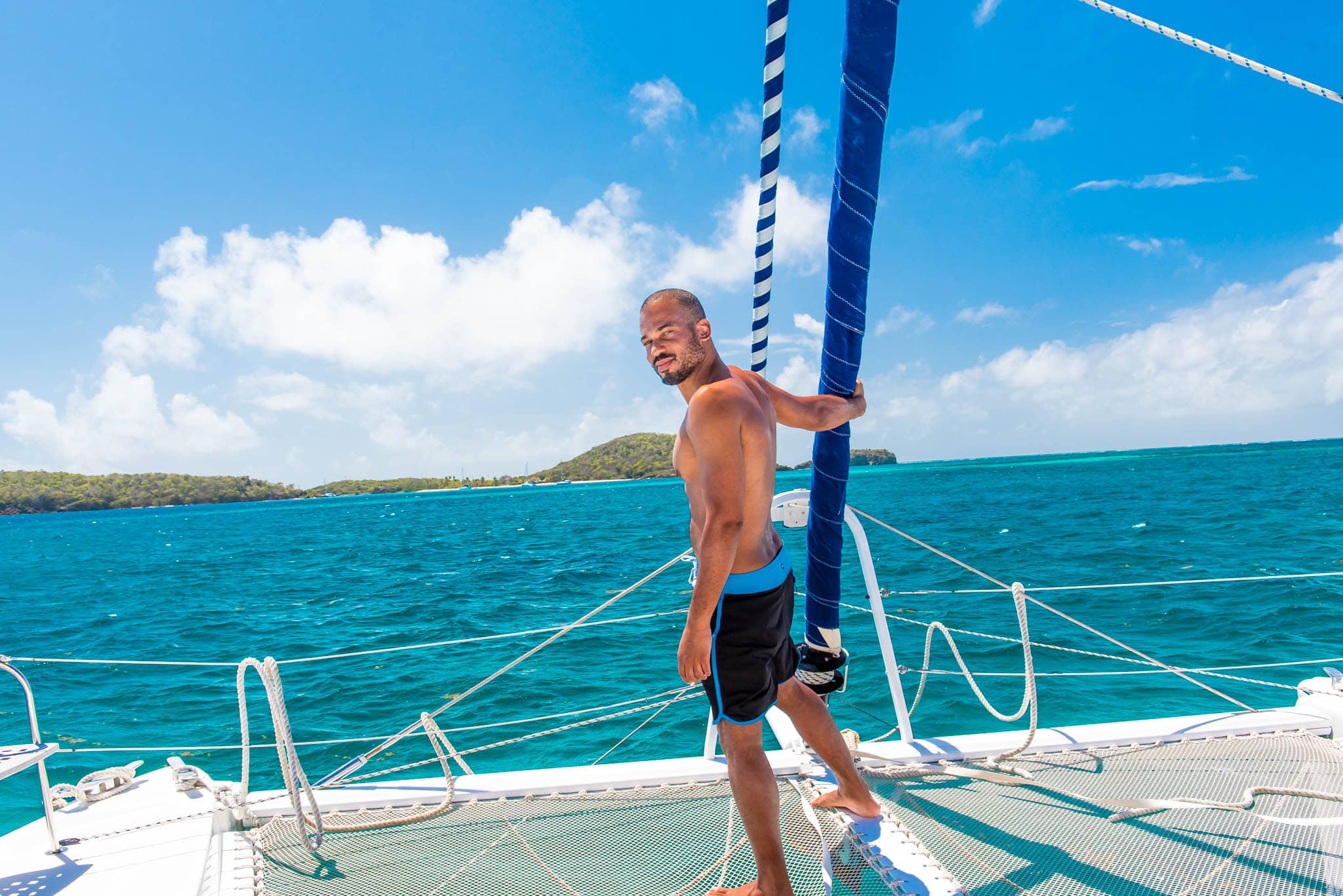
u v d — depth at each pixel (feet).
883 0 7.57
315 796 9.11
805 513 9.71
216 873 7.48
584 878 7.27
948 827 7.89
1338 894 6.48
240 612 60.49
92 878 7.41
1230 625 35.60
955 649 10.13
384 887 7.24
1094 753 9.52
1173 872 6.92
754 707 6.49
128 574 102.17
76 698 32.78
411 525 191.11
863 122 7.82
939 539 81.20
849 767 7.94
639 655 35.73
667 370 6.63
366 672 34.78
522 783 9.23
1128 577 51.39
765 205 8.28
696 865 7.44
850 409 8.43
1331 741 9.67
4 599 79.61
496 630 46.19
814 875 7.14
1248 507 106.52
